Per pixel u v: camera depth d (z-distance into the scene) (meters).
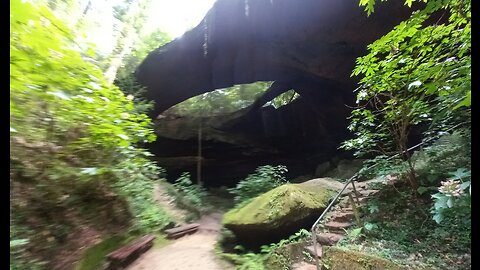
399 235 4.88
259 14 10.52
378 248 4.65
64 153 4.49
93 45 3.58
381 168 6.28
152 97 13.20
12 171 3.72
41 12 2.47
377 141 6.16
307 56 10.77
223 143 16.34
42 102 3.67
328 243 5.54
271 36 10.93
